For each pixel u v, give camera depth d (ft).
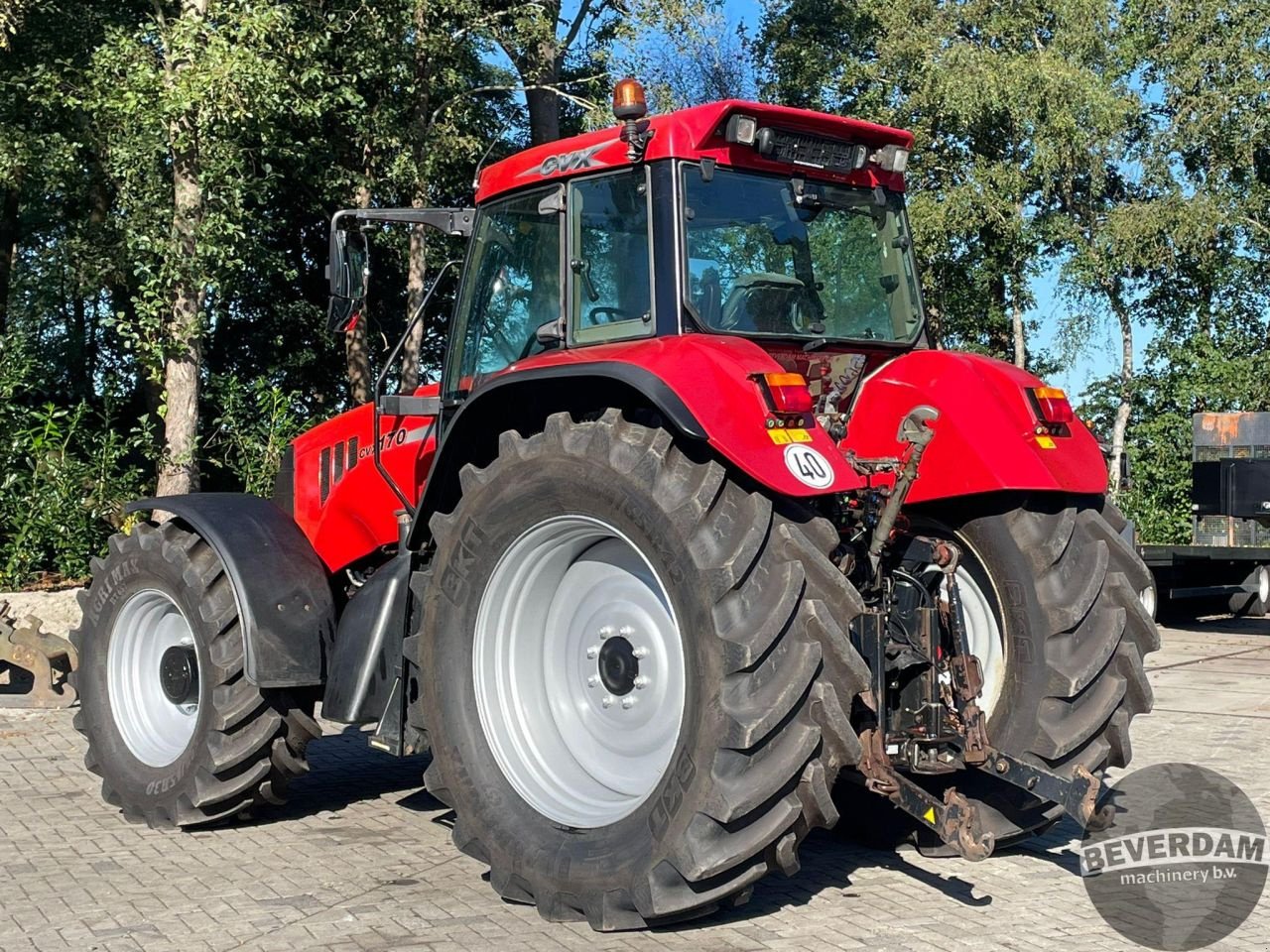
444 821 18.86
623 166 15.28
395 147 60.13
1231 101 76.23
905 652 14.28
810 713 12.87
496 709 15.17
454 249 66.59
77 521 44.96
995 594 15.47
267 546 18.31
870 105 79.97
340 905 14.69
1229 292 79.87
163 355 47.21
